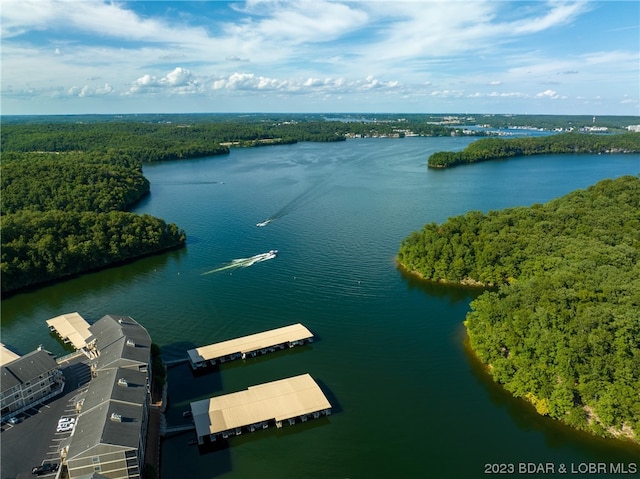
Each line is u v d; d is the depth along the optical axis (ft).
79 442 324.39
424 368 495.82
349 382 473.26
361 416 424.87
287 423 414.00
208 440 395.55
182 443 392.88
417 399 447.83
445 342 545.44
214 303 642.63
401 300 652.07
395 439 398.42
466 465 371.76
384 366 499.92
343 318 600.39
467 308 629.10
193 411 408.05
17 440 377.30
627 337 417.08
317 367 498.28
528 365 444.96
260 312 615.98
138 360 427.33
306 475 363.56
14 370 421.59
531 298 502.79
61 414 410.52
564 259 613.93
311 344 542.16
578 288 508.94
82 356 506.89
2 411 407.03
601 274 533.14
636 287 484.33
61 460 351.25
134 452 324.60
